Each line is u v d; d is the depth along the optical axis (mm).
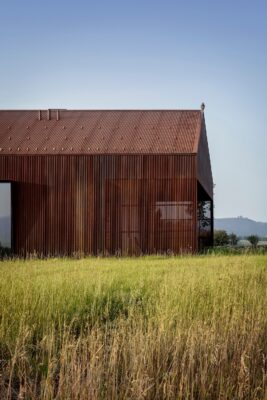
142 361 7004
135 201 32875
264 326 8883
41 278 14594
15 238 33125
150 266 20844
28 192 33344
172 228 32562
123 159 33031
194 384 6953
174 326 9562
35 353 8602
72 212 33094
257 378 7262
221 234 53688
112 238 32844
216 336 8039
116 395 6508
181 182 32594
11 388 7082
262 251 32094
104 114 38375
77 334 9820
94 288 13398
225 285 13016
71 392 6438
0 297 11188
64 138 35219
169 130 35875
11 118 38000
